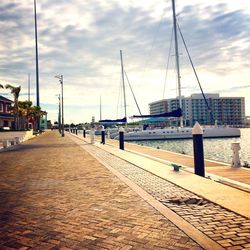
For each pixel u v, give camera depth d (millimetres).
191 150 30922
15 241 4215
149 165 12047
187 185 7719
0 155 18812
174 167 10523
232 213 5254
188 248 3803
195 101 145625
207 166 11258
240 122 155125
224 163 11883
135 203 6160
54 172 10758
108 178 9328
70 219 5160
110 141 32531
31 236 4395
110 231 4516
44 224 4922
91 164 12969
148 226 4688
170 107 143875
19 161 14797
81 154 17766
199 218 5004
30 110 69500
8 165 13266
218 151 29719
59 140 36625
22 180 9219
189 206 5793
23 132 41344
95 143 28891
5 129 49938
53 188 7883
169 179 8656
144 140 45625
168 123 82562
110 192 7273
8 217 5352
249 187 7215
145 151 18891
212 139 47156
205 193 6738
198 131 9312
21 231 4613
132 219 5070
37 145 27891
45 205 6133
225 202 5918
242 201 5973
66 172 10711
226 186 7512
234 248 3754
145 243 4008
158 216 5207
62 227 4754
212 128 48656
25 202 6422
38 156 17109
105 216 5285
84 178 9383
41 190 7656
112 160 14367
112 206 5957
